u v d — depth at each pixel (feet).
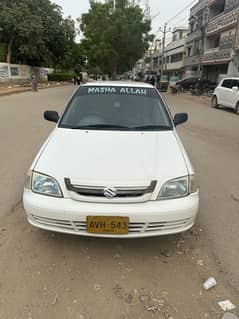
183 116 12.65
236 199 12.21
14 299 6.64
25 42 95.91
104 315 6.32
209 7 96.84
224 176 15.20
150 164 8.05
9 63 96.63
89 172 7.59
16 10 87.45
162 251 8.57
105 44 78.74
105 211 7.24
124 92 12.44
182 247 8.79
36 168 8.01
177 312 6.44
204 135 26.61
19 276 7.36
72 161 8.05
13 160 16.49
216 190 13.19
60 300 6.67
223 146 22.47
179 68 141.38
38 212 7.61
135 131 10.43
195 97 75.15
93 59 86.63
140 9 81.92
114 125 10.89
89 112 11.53
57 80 152.46
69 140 9.42
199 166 16.88
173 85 99.55
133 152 8.66
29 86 84.28
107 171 7.63
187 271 7.76
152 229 7.53
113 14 78.59
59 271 7.59
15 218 10.07
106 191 7.28
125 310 6.47
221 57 82.89
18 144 20.18
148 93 12.55
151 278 7.47
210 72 101.76
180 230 7.82
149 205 7.39
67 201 7.43
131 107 11.76
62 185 7.50
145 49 85.35
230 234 9.55
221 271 7.78
